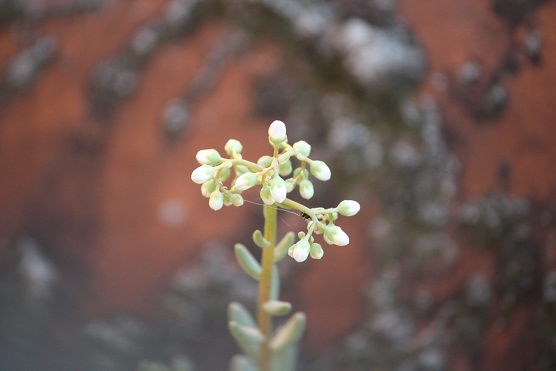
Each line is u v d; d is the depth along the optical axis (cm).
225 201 17
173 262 29
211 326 29
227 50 29
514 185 23
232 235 29
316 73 28
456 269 25
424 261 26
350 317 27
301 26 28
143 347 29
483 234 24
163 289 29
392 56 26
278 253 19
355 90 27
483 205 24
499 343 23
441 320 25
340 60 27
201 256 29
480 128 24
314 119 28
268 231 19
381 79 26
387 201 27
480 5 24
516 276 23
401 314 26
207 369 29
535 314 22
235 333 20
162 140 29
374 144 27
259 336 20
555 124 22
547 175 22
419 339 26
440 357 25
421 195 26
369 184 27
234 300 28
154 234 29
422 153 26
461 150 25
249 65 29
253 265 20
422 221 25
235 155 17
